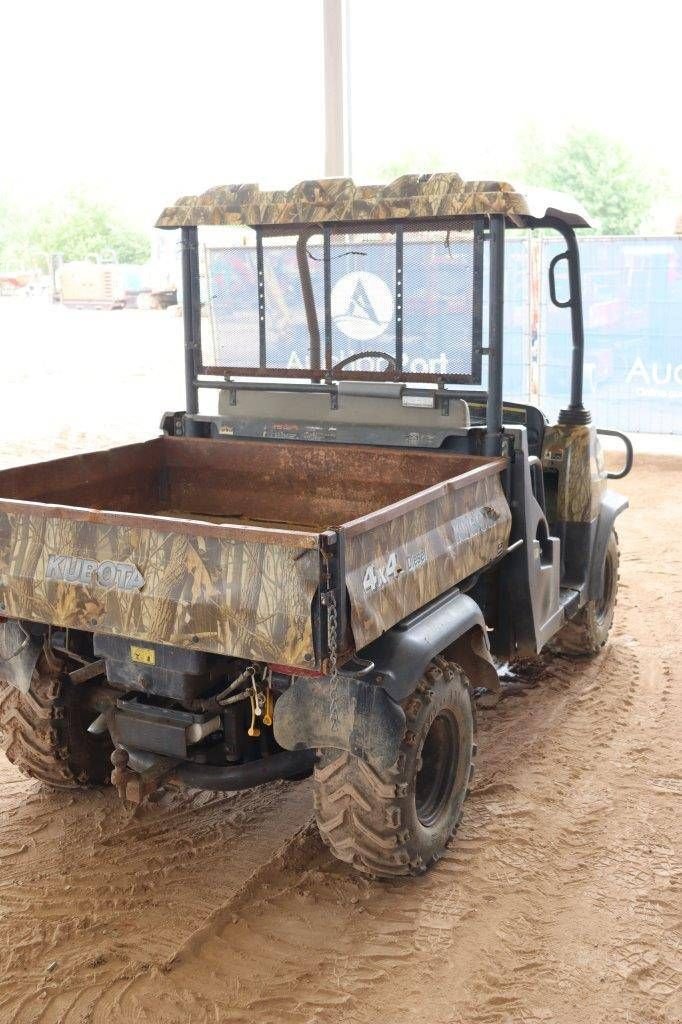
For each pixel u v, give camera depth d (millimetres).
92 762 3748
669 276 10125
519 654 4016
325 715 2912
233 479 4223
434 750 3354
